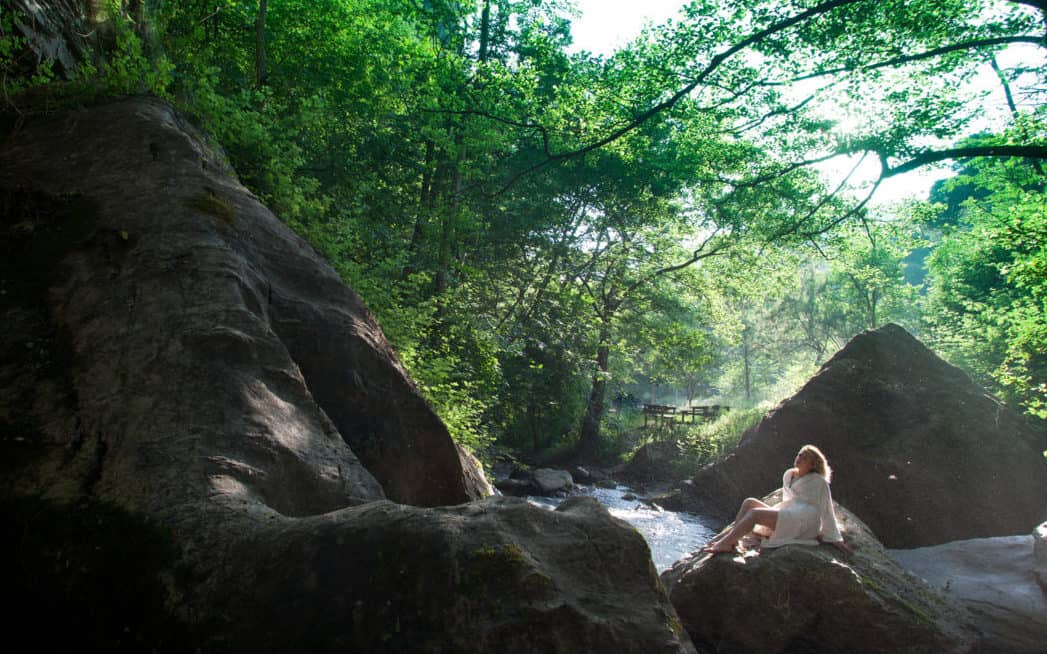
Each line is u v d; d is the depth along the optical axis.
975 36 11.00
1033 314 12.36
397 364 5.55
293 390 4.01
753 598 5.89
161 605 2.47
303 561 2.42
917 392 12.14
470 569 2.31
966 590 6.87
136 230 4.63
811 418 12.57
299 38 16.39
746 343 50.25
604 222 25.14
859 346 13.04
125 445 3.23
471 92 17.03
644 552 2.67
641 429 28.17
